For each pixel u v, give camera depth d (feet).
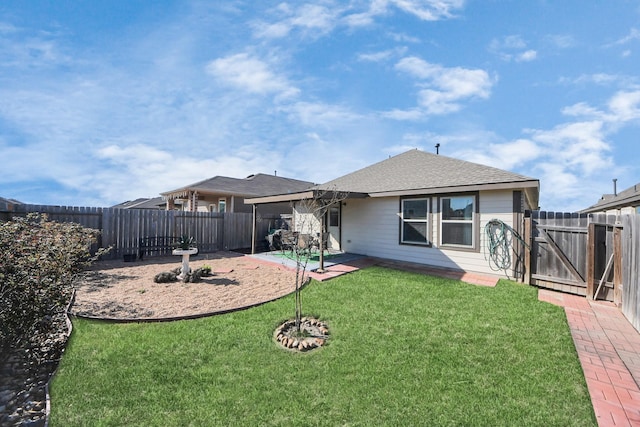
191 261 32.37
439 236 28.45
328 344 12.54
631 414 8.50
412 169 35.68
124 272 25.98
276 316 15.43
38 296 10.68
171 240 37.50
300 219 43.32
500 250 24.49
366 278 23.56
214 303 17.52
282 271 26.73
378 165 42.57
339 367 10.77
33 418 8.60
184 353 11.59
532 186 22.21
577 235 20.38
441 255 28.25
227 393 9.32
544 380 10.05
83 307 16.40
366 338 13.04
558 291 20.90
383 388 9.61
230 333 13.37
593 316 15.88
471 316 15.61
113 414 8.39
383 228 33.12
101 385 9.57
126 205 105.70
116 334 13.05
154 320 14.64
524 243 23.00
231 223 44.32
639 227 14.11
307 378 10.12
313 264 29.04
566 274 20.70
